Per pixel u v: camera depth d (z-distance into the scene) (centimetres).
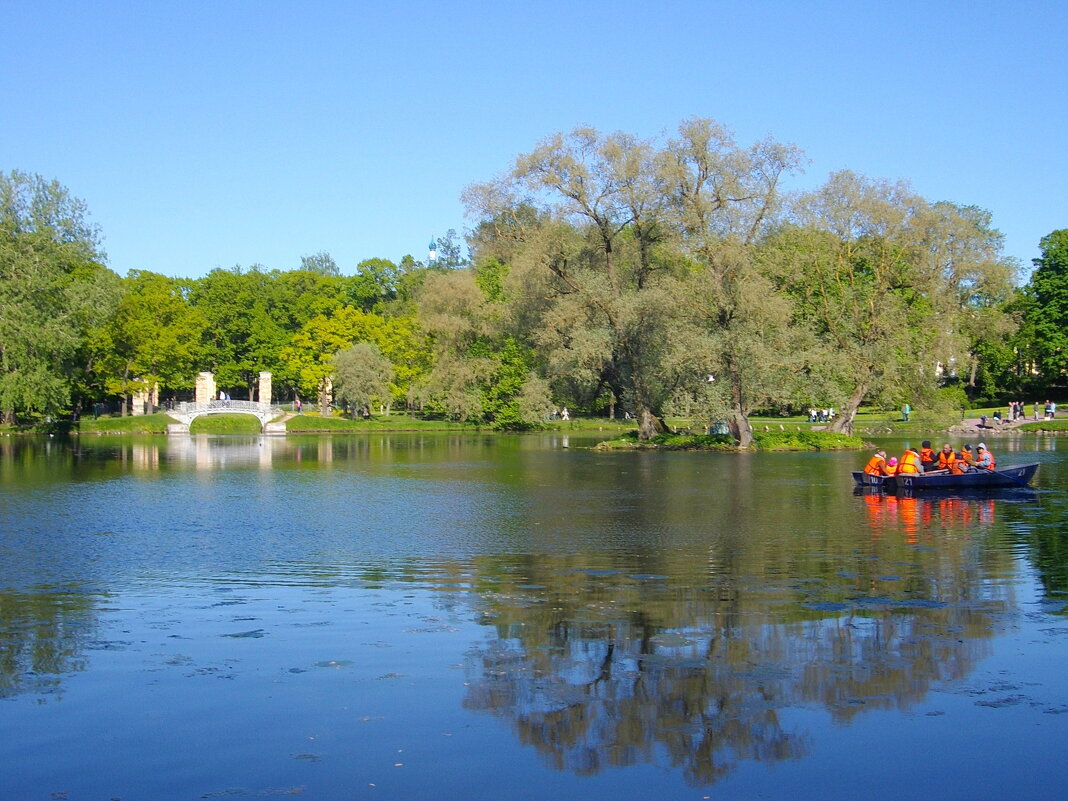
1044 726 1140
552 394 7612
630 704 1217
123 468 4953
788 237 6400
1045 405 9062
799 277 6288
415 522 2852
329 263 19238
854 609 1692
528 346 7575
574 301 6294
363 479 4306
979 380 10288
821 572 2034
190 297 12131
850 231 6303
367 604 1745
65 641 1495
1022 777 1018
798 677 1310
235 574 2036
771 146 5950
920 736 1117
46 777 1018
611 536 2558
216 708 1203
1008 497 3444
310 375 10688
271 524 2817
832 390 5881
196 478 4362
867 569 2067
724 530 2656
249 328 11750
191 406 9481
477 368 8925
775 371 5950
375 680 1304
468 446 7044
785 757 1065
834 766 1046
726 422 6328
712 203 5941
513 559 2209
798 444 6244
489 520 2891
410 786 1000
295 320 12800
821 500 3384
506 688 1273
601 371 6775
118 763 1049
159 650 1445
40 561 2200
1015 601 1750
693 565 2123
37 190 7931
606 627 1570
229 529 2708
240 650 1442
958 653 1414
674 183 5941
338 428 9662
